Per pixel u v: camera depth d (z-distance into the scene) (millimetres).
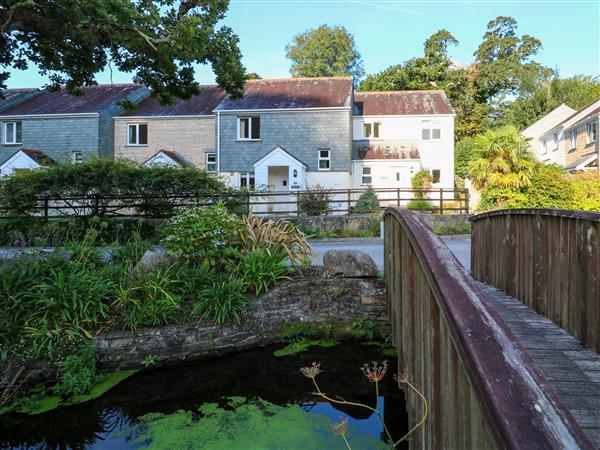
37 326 4164
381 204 20438
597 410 2205
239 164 21016
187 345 4555
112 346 4270
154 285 4758
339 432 2250
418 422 2279
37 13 6805
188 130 22641
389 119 23641
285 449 2816
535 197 14719
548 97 36531
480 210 15227
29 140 22188
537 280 4309
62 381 3900
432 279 1629
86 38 6879
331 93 22188
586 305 3182
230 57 8812
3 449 3158
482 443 1199
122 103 9789
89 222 11156
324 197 16688
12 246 10156
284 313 5172
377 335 5113
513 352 1116
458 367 1453
